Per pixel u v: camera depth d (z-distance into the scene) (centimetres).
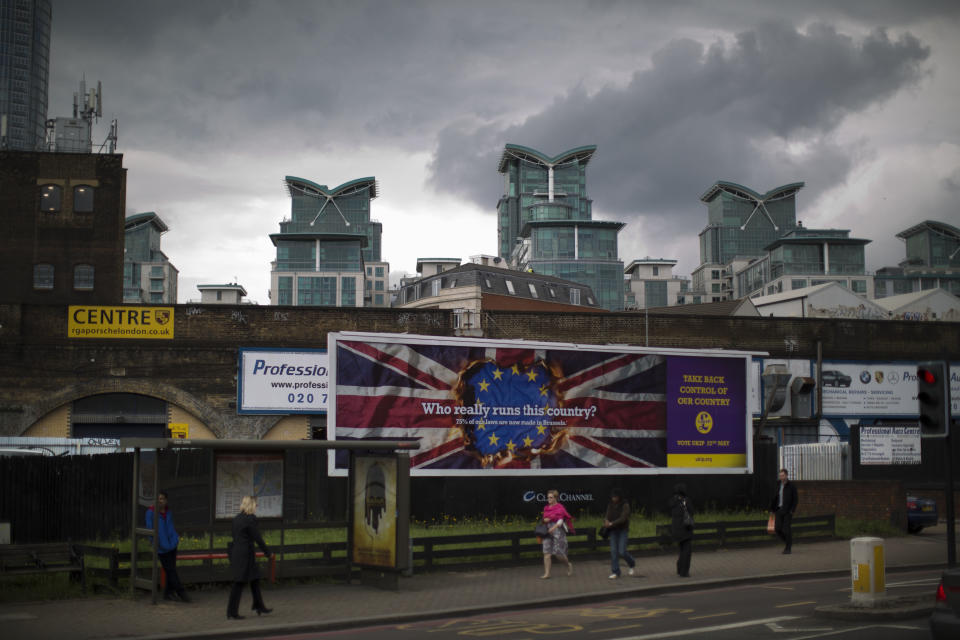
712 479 2964
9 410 3688
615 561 1794
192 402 3775
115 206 5034
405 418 2572
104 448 3291
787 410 4384
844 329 4531
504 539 1953
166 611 1430
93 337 3759
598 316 4234
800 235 18162
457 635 1257
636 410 2850
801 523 2416
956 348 4666
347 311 3922
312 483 2411
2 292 4909
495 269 9356
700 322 4362
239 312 3844
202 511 2167
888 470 3206
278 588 1673
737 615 1392
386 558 1658
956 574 994
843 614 1340
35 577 1573
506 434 2683
